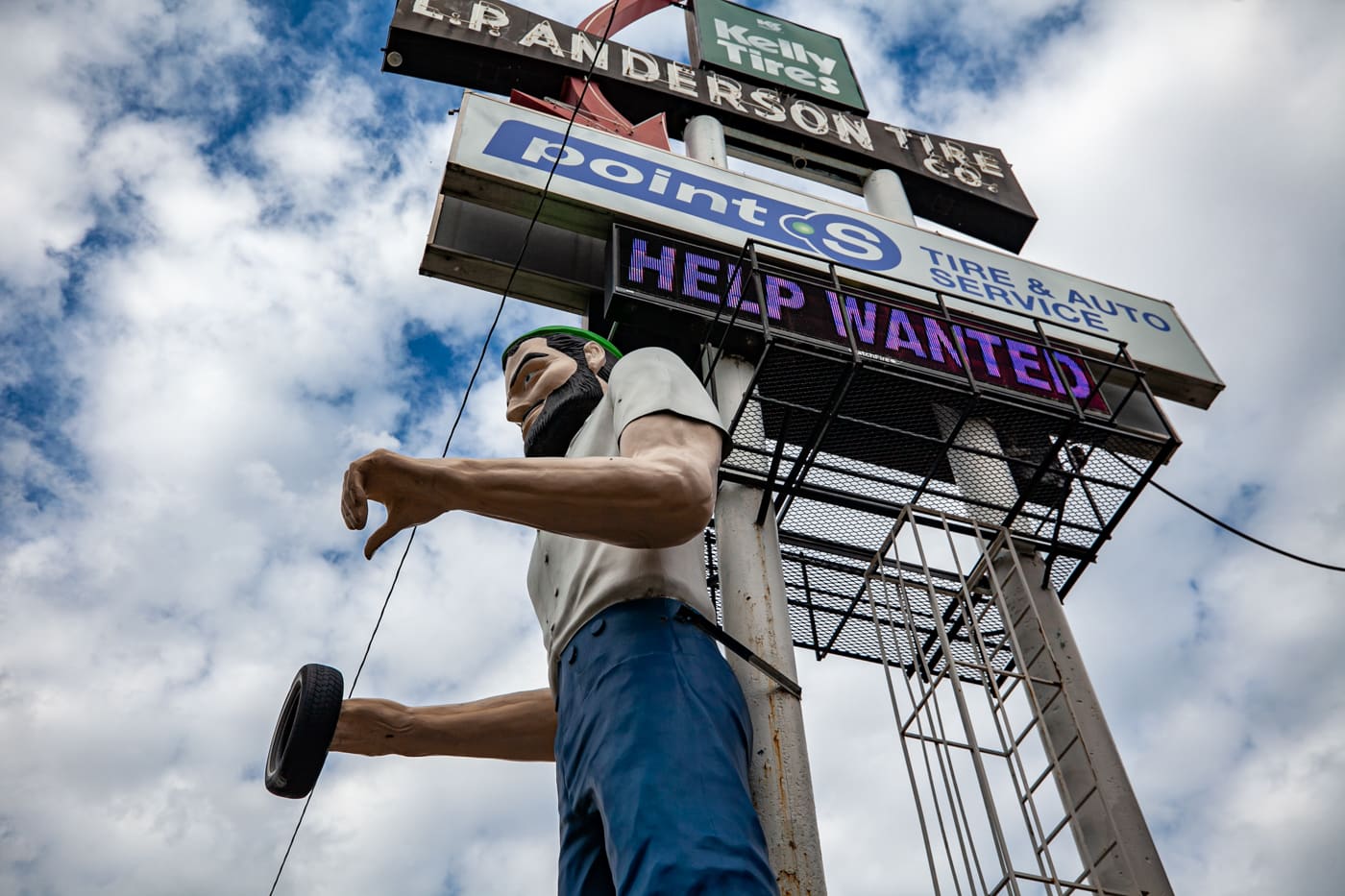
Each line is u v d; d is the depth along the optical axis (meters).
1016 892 5.28
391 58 12.21
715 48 13.74
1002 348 8.88
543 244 9.52
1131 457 8.44
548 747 6.63
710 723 4.86
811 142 13.03
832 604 9.17
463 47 12.13
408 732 6.46
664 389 5.69
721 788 4.60
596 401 6.57
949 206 13.56
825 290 8.73
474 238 9.36
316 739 5.88
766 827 5.46
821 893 5.30
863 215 10.53
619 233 8.94
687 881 4.20
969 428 8.41
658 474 5.01
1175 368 10.40
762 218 9.90
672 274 8.70
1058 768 6.46
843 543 8.81
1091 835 7.02
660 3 14.27
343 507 4.82
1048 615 8.08
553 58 12.33
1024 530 8.40
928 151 13.72
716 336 8.34
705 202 9.79
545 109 11.33
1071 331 10.28
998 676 8.02
